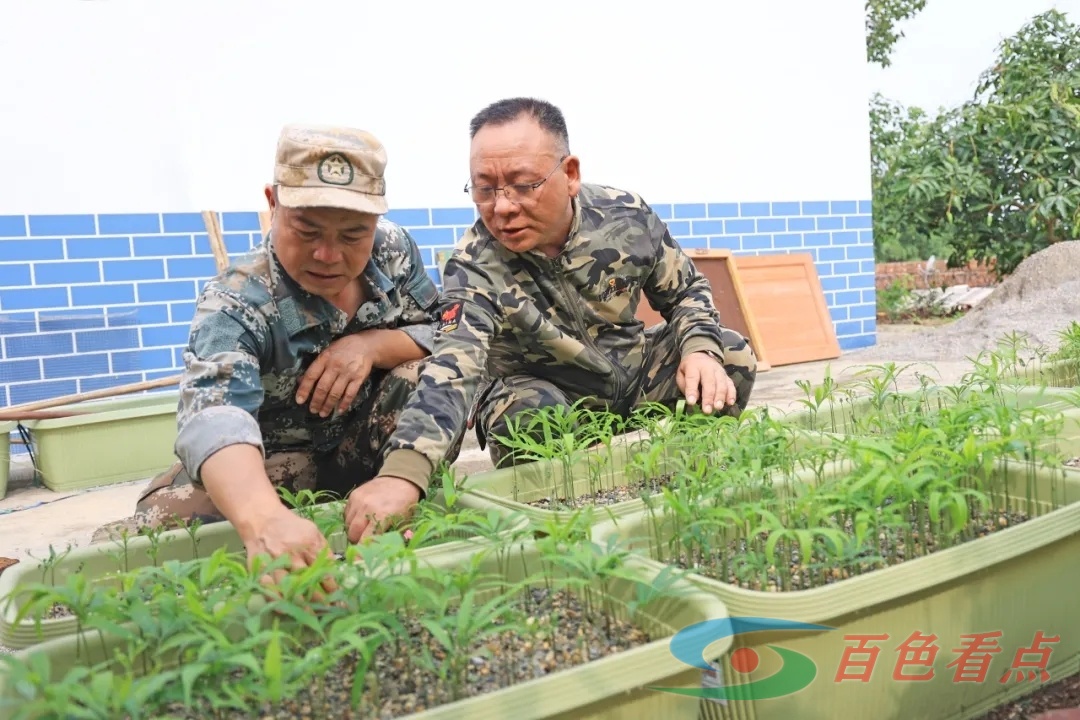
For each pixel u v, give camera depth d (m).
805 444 2.15
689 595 1.28
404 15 5.11
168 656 1.29
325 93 4.95
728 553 1.71
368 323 2.20
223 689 1.10
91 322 4.46
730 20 6.30
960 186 9.24
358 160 1.68
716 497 1.71
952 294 10.63
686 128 6.17
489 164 2.21
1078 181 9.02
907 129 9.95
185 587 1.23
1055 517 1.56
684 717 1.23
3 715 1.02
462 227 5.36
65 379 4.43
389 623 1.22
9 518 3.46
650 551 1.67
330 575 1.30
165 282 4.63
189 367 1.74
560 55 5.65
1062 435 2.40
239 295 1.88
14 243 4.27
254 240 4.83
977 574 1.50
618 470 2.38
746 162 6.45
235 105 4.74
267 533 1.42
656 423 2.37
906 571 1.37
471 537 1.75
